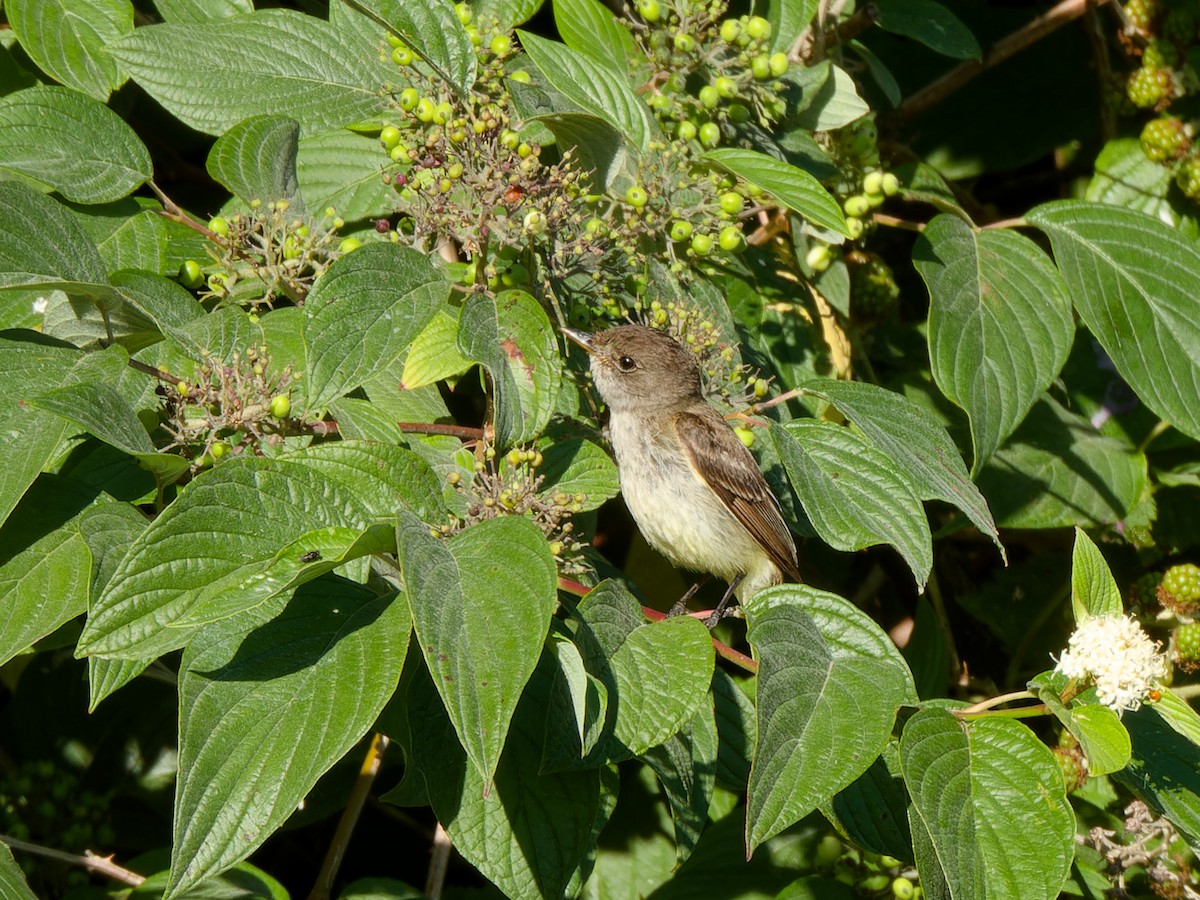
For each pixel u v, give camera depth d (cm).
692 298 461
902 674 348
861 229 520
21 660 529
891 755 386
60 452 385
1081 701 349
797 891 480
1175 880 464
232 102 459
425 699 363
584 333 488
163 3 492
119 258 438
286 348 403
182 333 389
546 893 353
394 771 563
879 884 478
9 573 349
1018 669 634
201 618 282
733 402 449
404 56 430
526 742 366
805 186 416
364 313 358
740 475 502
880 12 565
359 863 591
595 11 493
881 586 654
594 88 437
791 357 528
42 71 503
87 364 367
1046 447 584
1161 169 630
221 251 445
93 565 332
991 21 701
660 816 516
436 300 369
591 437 500
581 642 347
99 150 442
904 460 409
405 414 441
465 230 396
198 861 277
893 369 605
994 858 316
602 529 620
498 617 284
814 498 394
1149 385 495
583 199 410
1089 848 509
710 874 507
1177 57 612
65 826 495
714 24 491
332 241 429
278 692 296
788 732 329
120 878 439
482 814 357
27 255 376
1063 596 627
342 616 314
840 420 537
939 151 691
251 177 440
